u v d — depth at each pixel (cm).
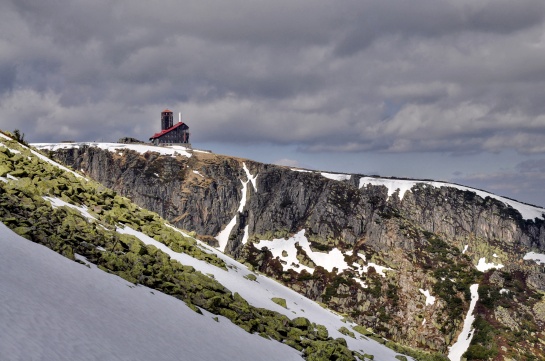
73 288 3528
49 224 4512
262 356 4519
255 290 7006
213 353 3891
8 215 4312
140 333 3456
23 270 3344
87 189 6775
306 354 5431
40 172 6262
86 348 2795
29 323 2705
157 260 5434
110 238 5094
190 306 4678
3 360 2258
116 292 3941
